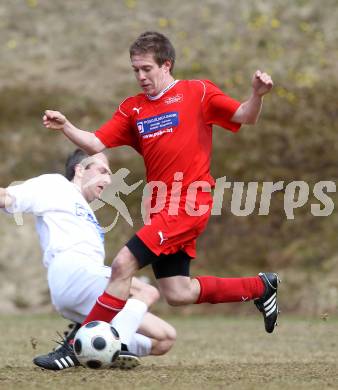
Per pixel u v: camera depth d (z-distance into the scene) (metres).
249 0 65.94
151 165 19.95
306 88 56.75
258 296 20.84
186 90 20.03
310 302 42.97
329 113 55.06
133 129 20.48
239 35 62.47
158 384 16.66
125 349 19.62
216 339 32.44
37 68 64.06
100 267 19.98
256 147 53.31
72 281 19.78
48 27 68.50
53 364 19.08
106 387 16.09
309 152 52.56
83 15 69.19
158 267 20.08
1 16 70.12
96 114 58.09
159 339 20.94
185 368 20.20
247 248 48.09
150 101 20.12
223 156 52.78
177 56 60.91
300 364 21.64
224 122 20.05
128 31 66.06
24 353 26.00
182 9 66.56
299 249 46.81
